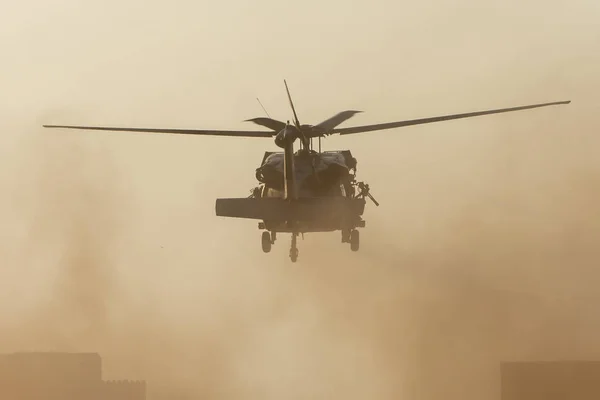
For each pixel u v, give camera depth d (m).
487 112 166.25
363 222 167.00
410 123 167.62
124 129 170.38
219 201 157.75
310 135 165.00
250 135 174.00
